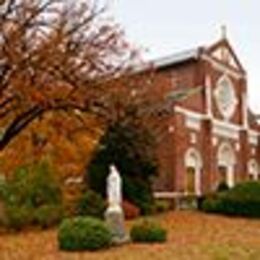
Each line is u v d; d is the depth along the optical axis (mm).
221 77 46625
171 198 39125
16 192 29609
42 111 17328
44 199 30172
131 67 18969
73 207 29625
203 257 18109
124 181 32219
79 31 17453
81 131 19672
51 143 23453
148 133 32312
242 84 49531
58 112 18547
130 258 18344
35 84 16406
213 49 45938
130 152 32312
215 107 45656
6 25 16266
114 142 32156
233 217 33500
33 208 29375
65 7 17594
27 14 16594
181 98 41406
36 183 30203
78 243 20156
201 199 38312
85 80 17406
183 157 41094
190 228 27438
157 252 19406
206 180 43312
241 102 49344
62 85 16984
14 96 16406
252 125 50969
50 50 16500
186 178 41344
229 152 47062
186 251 19453
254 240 22656
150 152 33094
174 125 40094
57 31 16953
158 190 39719
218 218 32688
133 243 21641
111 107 18250
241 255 18344
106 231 20578
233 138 47812
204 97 44125
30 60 16312
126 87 18625
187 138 41875
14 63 16109
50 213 28844
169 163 39844
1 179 29953
